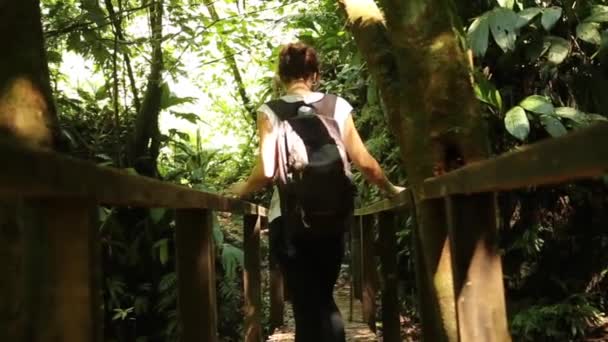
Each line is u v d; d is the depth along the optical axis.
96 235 0.93
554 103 3.51
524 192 3.59
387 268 3.22
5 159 0.62
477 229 1.40
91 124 4.94
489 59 3.59
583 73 3.44
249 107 8.77
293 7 6.09
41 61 1.32
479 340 1.38
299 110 2.42
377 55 2.09
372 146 4.43
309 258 2.51
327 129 2.39
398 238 4.10
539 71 3.52
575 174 0.67
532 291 3.64
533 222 3.59
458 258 1.41
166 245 4.15
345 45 4.69
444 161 1.84
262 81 6.87
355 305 5.61
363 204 4.71
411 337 4.05
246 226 3.65
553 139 0.72
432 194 1.67
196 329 1.86
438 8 1.86
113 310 4.17
